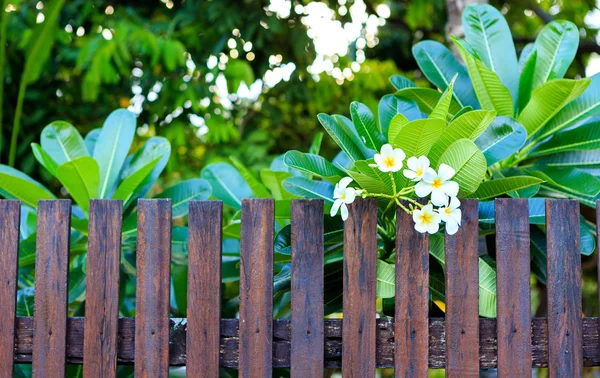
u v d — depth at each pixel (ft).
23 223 7.22
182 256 6.88
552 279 4.78
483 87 6.01
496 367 4.78
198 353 4.77
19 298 6.03
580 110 6.02
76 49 14.15
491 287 4.91
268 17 14.29
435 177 4.40
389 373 15.42
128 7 14.47
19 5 13.61
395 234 5.18
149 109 15.30
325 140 17.76
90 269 4.87
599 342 4.80
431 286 5.51
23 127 14.07
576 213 4.83
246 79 13.69
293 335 4.77
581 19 18.40
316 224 4.83
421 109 6.74
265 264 4.81
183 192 6.75
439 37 18.38
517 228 4.80
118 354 4.86
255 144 15.44
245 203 4.86
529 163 6.74
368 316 4.75
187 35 14.60
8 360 4.83
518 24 19.10
